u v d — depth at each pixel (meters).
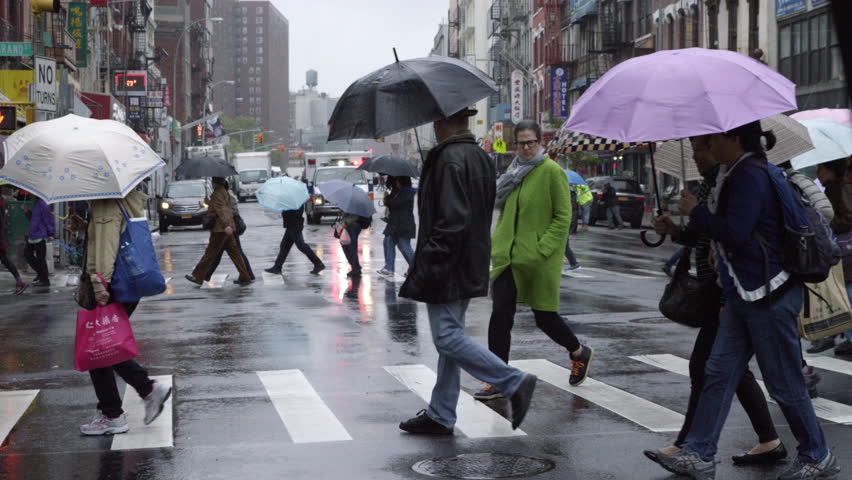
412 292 6.51
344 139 6.76
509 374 6.48
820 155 8.33
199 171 17.50
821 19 34.22
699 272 5.96
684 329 12.09
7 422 7.62
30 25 37.47
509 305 8.20
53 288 18.62
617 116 5.35
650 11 49.50
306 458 6.45
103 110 48.06
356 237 19.11
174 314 14.01
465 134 6.61
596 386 8.73
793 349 5.64
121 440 7.00
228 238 17.86
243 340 11.58
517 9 81.69
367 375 9.38
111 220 7.07
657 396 8.30
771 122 6.50
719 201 5.62
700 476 5.76
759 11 38.28
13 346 11.49
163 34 114.75
